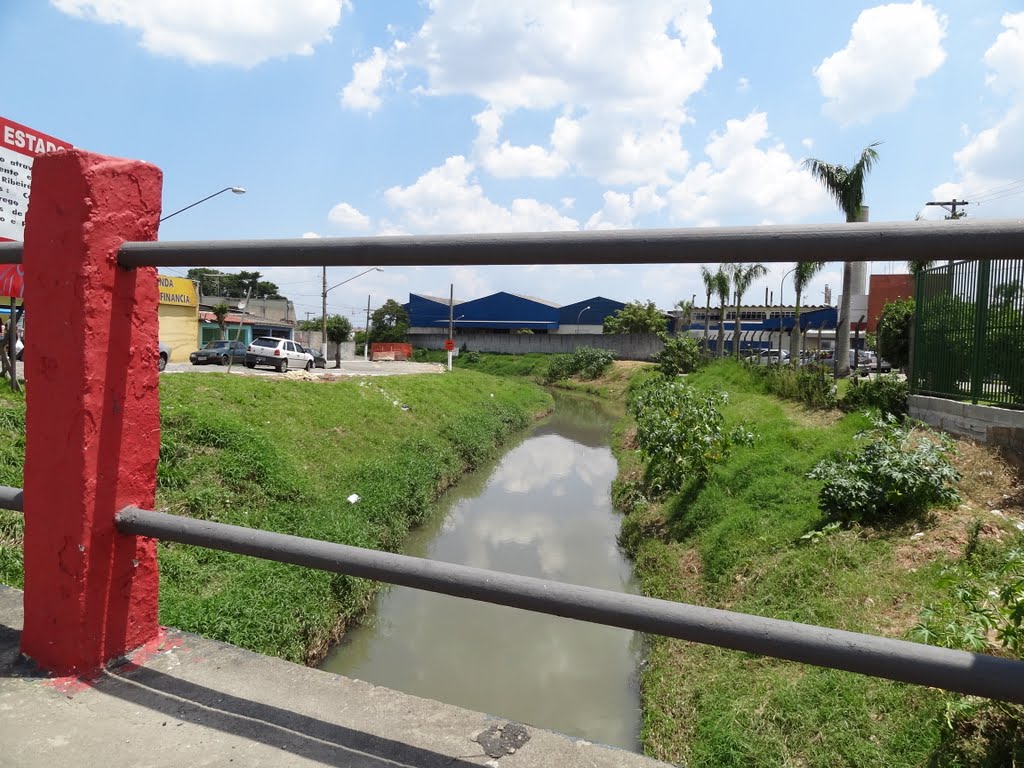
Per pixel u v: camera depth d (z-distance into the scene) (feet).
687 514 27.66
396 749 4.72
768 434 33.09
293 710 5.17
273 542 5.11
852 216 58.29
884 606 15.56
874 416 30.42
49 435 5.50
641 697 18.20
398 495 33.45
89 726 4.93
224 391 43.06
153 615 6.15
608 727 17.15
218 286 196.34
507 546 31.42
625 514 36.04
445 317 206.08
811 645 3.66
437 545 31.58
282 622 19.02
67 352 5.37
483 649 21.66
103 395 5.48
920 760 10.61
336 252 4.66
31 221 5.47
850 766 11.48
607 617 4.12
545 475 48.57
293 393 47.73
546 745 4.80
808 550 19.44
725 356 96.48
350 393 53.93
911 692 12.18
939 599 14.76
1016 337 23.02
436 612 24.64
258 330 150.30
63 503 5.48
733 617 3.87
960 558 16.42
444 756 4.66
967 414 24.70
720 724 13.70
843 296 65.87
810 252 3.57
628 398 96.43
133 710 5.13
